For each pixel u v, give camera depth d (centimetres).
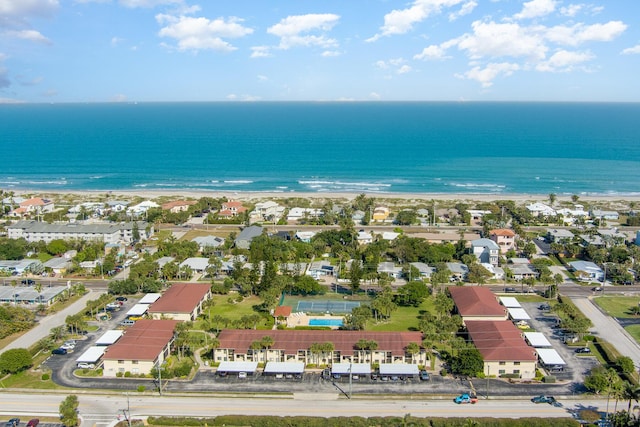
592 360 12925
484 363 12188
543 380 11938
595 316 15588
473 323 14162
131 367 12300
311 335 13288
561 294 17425
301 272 19212
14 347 13538
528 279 17700
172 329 13662
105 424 10300
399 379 12094
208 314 15750
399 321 15262
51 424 10325
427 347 12488
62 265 19638
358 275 17350
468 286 17312
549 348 13312
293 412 10750
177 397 11331
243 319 14250
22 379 12050
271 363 12481
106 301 16275
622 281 18450
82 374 12325
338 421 10075
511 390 11606
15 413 10675
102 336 13875
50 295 16550
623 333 14400
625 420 9562
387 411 10781
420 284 16562
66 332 14450
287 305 16462
